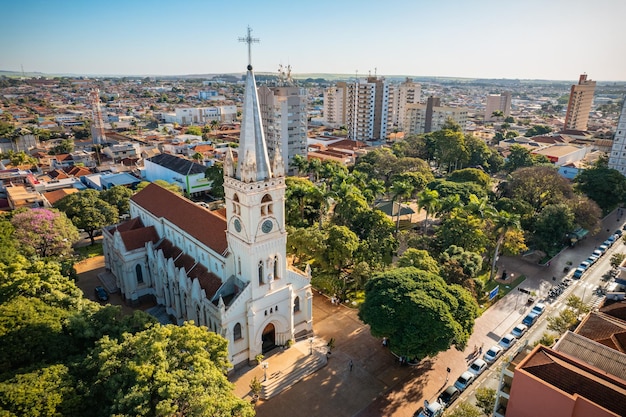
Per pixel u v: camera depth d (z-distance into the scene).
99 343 49.12
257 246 59.38
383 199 142.50
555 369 44.22
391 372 63.53
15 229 85.25
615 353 49.38
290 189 106.31
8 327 50.31
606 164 163.00
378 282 65.44
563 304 82.00
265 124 182.38
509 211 107.75
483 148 177.50
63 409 41.84
